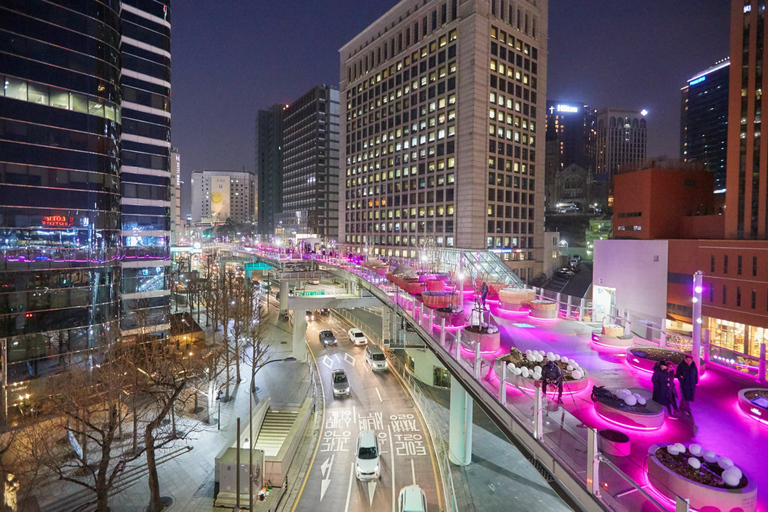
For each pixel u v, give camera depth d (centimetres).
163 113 4891
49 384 3238
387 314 5125
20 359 3212
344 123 12850
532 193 9838
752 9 4706
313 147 16775
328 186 16762
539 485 2834
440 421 3722
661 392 1495
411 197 10250
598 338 2436
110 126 3819
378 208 11375
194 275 9875
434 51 9588
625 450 1177
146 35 4794
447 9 9188
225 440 3281
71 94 3534
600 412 1475
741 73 4834
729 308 4197
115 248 3884
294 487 2769
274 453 3052
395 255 10706
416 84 10094
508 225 9331
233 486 2566
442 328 2342
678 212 5725
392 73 10850
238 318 4731
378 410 3925
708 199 5825
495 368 1764
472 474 2955
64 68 3503
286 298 5319
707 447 1283
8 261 3181
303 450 3222
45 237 3372
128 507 2462
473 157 8644
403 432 3519
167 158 4928
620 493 1045
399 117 10619
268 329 6788
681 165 6022
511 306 3541
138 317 4378
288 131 19225
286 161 19500
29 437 2605
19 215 3250
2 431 2734
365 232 11881
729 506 917
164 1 4950
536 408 1288
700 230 5366
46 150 3400
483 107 8794
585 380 1738
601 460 1032
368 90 11750
